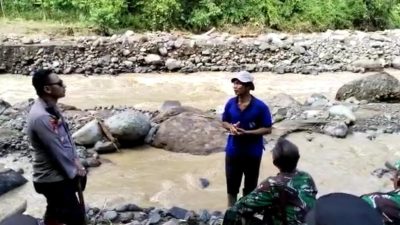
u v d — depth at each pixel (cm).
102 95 1488
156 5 2142
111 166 873
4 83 1589
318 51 1955
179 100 1453
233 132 609
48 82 462
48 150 460
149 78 1719
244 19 2311
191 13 2217
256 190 408
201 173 851
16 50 1731
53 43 1791
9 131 977
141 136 966
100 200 725
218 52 1883
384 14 2609
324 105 1244
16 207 665
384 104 1298
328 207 157
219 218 623
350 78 1756
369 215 156
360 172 855
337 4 2475
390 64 1922
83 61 1769
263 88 1591
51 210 481
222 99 1473
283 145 414
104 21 2030
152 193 766
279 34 2148
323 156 923
